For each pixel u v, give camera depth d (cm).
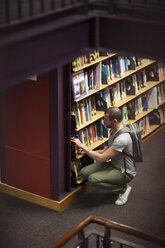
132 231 325
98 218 338
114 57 590
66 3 359
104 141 581
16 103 507
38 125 501
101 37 346
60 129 496
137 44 332
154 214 518
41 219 508
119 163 529
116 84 605
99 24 343
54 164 508
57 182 514
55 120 486
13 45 277
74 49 331
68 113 493
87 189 566
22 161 532
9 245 462
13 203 541
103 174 528
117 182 528
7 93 509
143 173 612
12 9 351
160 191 568
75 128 520
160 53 325
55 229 491
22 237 477
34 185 535
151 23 321
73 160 537
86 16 332
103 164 548
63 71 475
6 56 275
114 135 517
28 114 503
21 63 287
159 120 709
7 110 517
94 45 345
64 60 324
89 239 470
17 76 286
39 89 483
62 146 509
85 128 554
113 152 511
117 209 528
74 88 508
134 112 643
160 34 320
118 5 339
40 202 534
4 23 299
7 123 524
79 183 550
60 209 522
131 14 337
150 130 698
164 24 316
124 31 334
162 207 532
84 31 337
